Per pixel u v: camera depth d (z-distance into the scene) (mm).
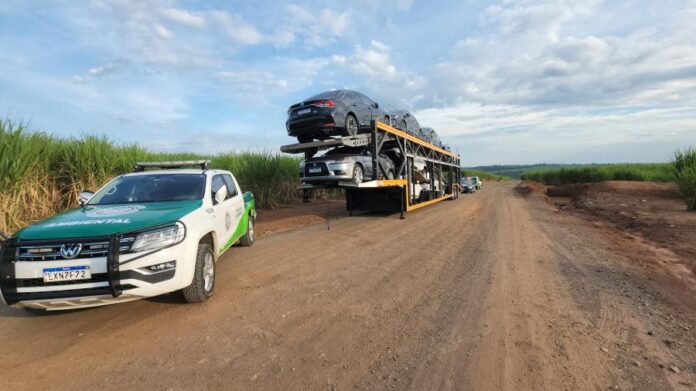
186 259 4059
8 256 3568
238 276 5613
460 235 9078
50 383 2854
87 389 2762
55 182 9469
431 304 4402
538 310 4207
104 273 3590
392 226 10641
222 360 3145
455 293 4781
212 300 4582
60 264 3553
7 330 3789
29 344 3484
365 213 14148
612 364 3062
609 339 3506
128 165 10773
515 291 4848
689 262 6293
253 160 15469
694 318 4004
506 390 2703
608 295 4703
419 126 15484
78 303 3645
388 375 2906
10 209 7801
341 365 3057
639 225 10234
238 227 6883
